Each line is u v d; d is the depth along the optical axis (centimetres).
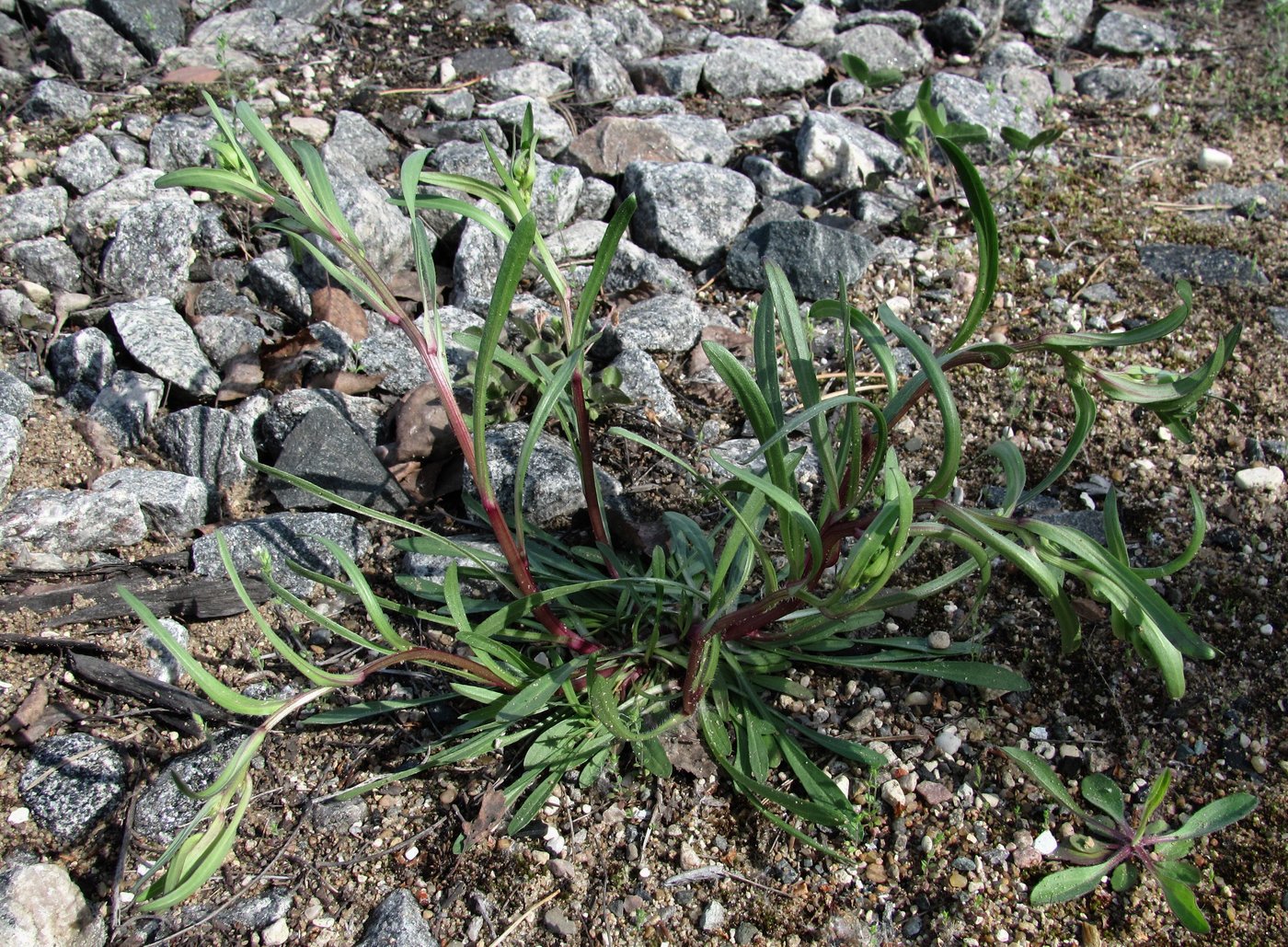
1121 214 350
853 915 192
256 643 232
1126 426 280
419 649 180
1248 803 196
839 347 304
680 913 193
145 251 308
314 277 308
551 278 210
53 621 231
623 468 266
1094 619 236
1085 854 198
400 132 367
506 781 208
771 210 344
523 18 425
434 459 264
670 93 405
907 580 243
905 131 355
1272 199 355
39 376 285
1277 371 292
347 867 198
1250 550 250
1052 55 440
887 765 213
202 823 200
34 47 389
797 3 465
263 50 401
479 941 189
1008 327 308
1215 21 455
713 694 212
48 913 182
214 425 267
